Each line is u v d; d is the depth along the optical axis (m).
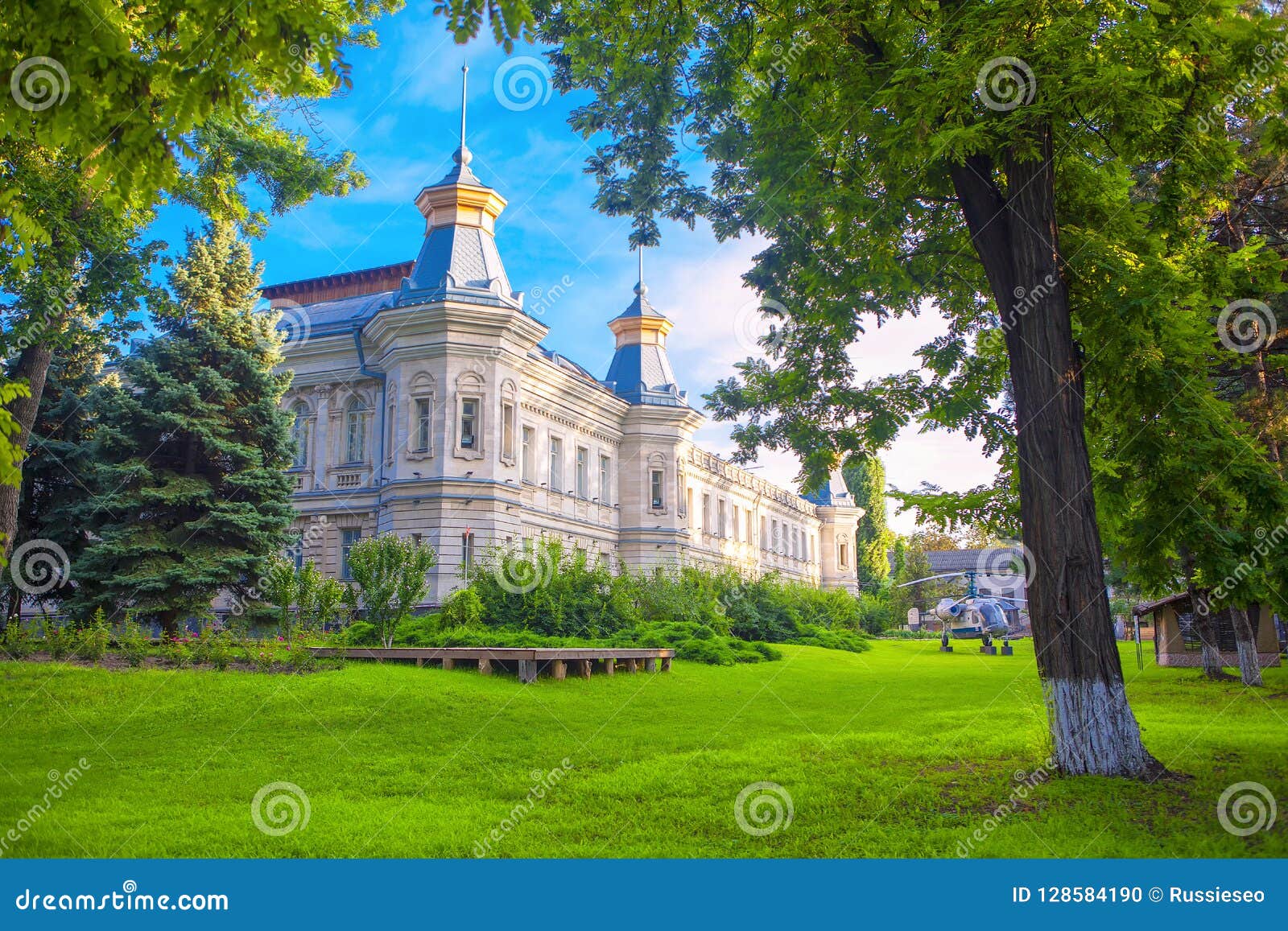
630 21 12.64
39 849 6.91
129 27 8.37
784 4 10.12
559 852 6.89
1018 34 8.34
